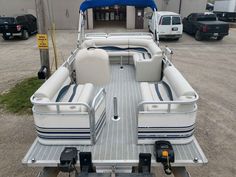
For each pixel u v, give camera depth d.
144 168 2.54
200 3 19.80
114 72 5.60
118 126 3.21
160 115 2.68
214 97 6.54
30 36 17.28
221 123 5.16
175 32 14.75
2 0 19.31
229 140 4.56
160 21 14.65
